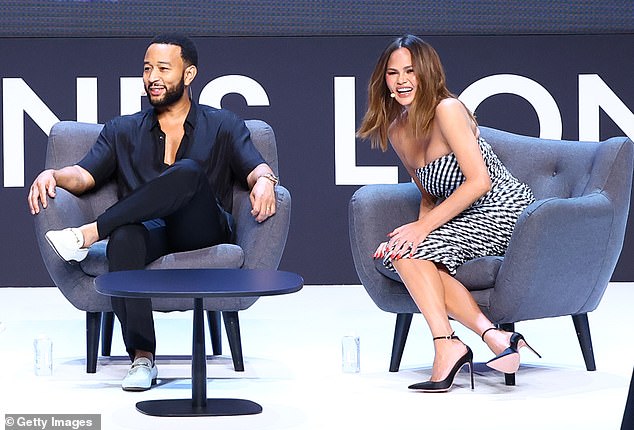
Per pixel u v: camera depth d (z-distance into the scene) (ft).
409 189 31.48
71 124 33.24
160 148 32.04
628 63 50.37
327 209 50.65
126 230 27.91
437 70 28.99
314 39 50.39
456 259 28.22
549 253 27.63
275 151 33.68
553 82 50.39
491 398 26.35
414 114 28.89
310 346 34.71
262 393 27.02
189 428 23.11
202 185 29.04
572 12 50.21
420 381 28.60
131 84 50.06
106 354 32.73
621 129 50.42
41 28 49.93
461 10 50.21
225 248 29.60
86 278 29.27
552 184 31.94
